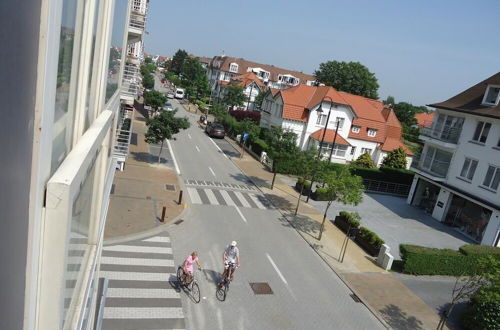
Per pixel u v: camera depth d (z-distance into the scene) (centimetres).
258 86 6228
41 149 154
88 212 383
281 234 1775
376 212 2478
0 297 152
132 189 1967
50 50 149
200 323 1041
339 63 7050
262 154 3181
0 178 130
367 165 3500
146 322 998
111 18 405
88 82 299
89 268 400
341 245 1781
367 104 4062
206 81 6788
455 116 2433
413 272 1614
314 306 1239
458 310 1394
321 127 3678
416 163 2730
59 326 199
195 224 1686
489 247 1758
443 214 2455
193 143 3466
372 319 1237
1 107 123
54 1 147
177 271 1222
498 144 2117
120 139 1620
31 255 163
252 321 1098
